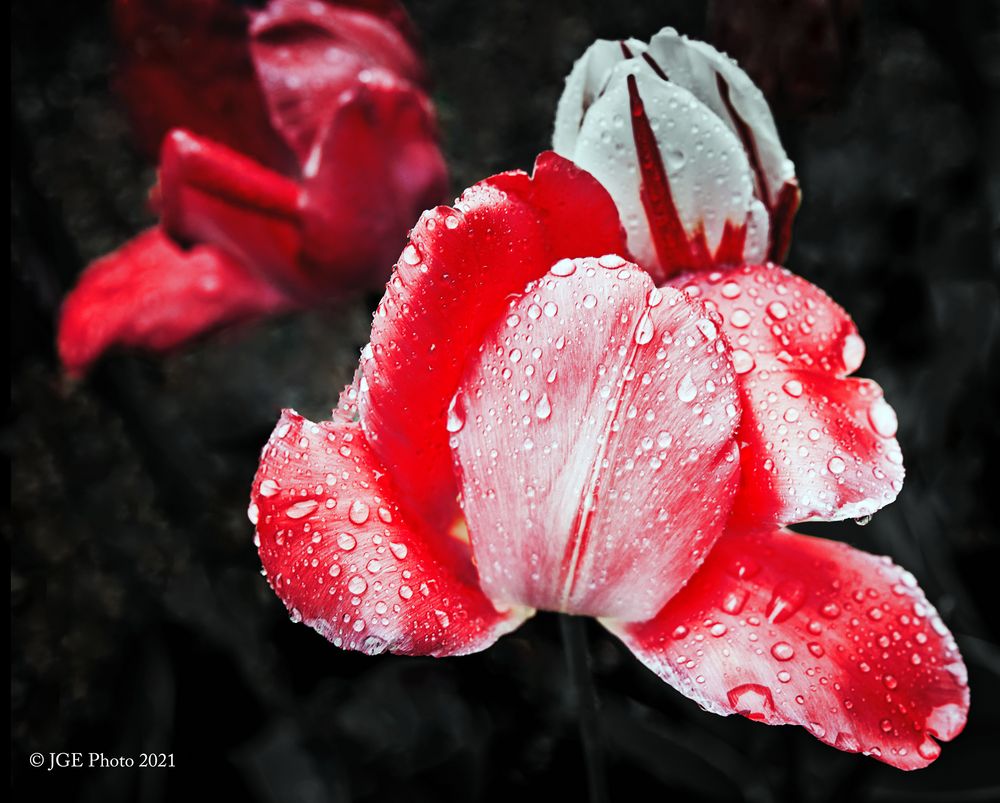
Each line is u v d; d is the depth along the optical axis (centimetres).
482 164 64
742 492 35
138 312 51
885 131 72
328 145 46
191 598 58
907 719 35
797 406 35
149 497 61
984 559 49
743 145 38
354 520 35
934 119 74
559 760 49
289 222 48
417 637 34
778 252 39
